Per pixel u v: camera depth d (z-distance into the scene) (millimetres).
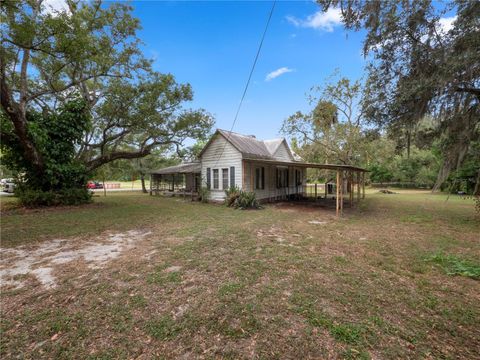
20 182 11477
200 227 7402
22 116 9633
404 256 4734
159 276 3725
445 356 2094
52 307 2889
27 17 7871
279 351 2141
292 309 2795
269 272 3883
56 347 2225
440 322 2588
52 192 11492
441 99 6742
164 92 13852
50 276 3781
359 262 4383
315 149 22562
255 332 2400
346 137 21312
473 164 9117
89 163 14258
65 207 11570
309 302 2955
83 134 12773
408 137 8289
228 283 3480
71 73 12805
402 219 8977
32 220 8375
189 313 2732
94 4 11359
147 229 7121
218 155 15086
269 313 2719
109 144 15688
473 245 5520
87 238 6082
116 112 13375
